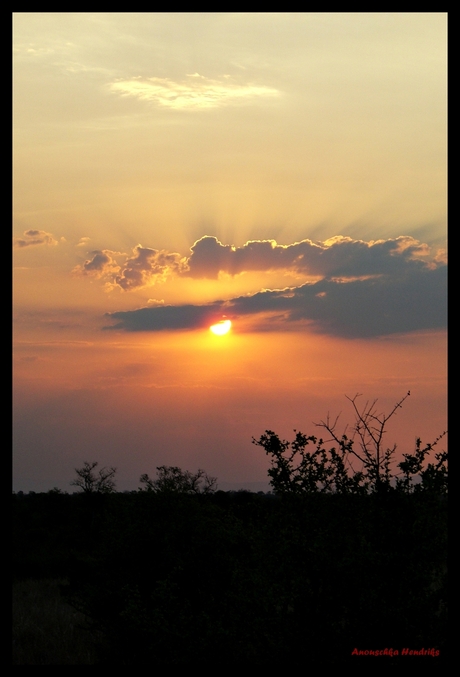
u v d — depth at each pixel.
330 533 7.08
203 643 7.14
